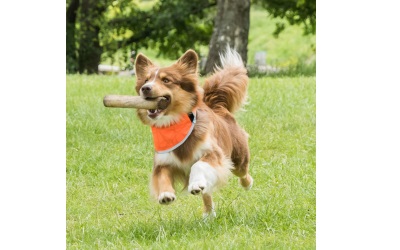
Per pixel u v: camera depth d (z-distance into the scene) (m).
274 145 9.58
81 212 7.47
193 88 6.39
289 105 11.29
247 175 7.40
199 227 6.34
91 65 20.92
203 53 25.16
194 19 21.83
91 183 8.53
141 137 9.91
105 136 10.12
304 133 10.02
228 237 5.99
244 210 6.86
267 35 27.38
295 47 26.19
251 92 12.09
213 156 6.31
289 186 7.79
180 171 6.43
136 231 6.45
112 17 21.94
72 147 9.69
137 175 8.73
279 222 6.59
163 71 6.32
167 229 6.38
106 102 6.20
